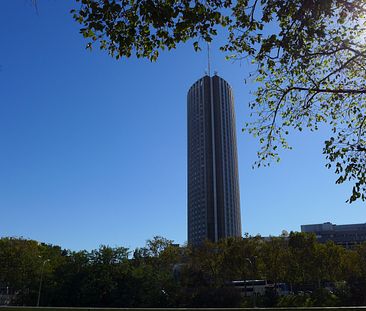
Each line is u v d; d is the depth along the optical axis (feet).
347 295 310.04
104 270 301.43
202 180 640.58
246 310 115.03
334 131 59.88
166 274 312.91
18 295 334.03
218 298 303.48
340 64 54.65
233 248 325.01
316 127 59.93
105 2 37.24
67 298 302.66
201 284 336.49
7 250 323.16
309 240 317.83
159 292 303.07
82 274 305.12
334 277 321.73
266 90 58.70
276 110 58.59
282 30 46.62
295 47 46.34
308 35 43.78
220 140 650.84
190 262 346.95
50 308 120.47
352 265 316.81
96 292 295.69
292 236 320.91
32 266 321.73
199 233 625.82
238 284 418.31
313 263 313.53
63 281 308.40
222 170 638.53
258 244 325.62
